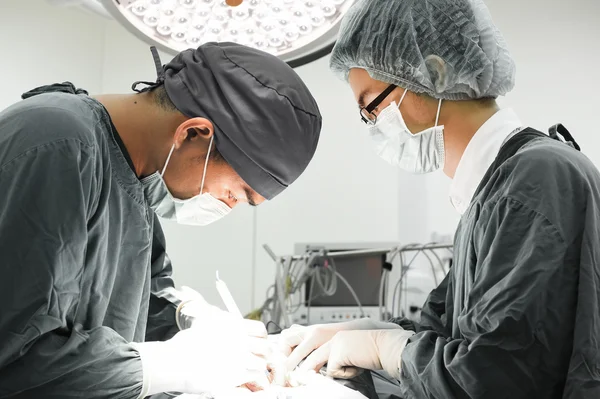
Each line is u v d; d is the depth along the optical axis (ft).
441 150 4.81
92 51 11.10
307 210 12.19
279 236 12.10
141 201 4.17
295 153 4.08
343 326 5.34
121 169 4.03
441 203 12.08
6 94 9.37
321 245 9.89
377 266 9.87
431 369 3.81
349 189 12.23
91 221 3.70
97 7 4.41
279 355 4.83
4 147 3.33
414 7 4.63
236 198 4.30
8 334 3.11
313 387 4.42
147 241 4.31
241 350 4.45
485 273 3.70
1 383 3.19
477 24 4.64
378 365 4.64
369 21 4.75
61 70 10.38
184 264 11.96
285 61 4.65
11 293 3.12
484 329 3.59
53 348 3.32
